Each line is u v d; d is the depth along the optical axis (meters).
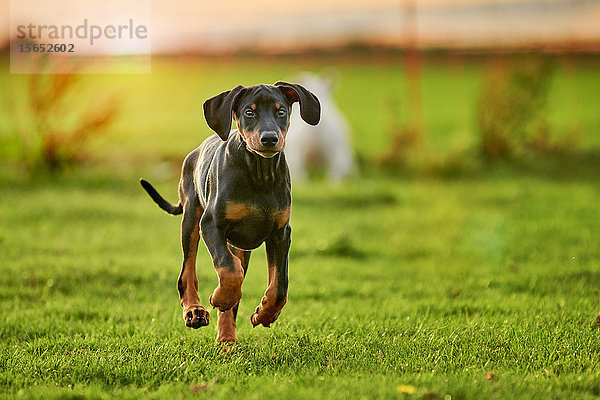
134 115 31.66
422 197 15.26
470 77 52.28
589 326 6.62
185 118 31.23
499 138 20.50
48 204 13.12
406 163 19.53
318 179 17.34
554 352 5.83
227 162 5.28
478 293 8.29
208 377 5.27
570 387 5.04
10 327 6.79
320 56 61.31
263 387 4.91
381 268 9.80
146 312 7.39
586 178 17.66
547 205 13.88
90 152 17.95
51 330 6.74
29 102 16.80
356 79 50.78
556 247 10.57
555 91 41.34
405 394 4.73
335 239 10.80
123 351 5.89
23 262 9.29
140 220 12.41
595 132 25.45
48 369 5.47
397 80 49.34
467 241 11.28
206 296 8.16
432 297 8.12
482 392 4.80
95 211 12.69
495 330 6.47
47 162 16.66
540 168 19.30
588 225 11.98
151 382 5.21
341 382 5.00
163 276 8.88
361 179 17.92
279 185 5.33
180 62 48.72
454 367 5.50
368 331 6.61
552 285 8.48
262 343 6.20
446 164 18.56
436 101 38.84
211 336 6.42
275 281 5.45
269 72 50.50
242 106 5.24
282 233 5.45
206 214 5.33
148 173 17.36
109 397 4.88
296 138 17.05
